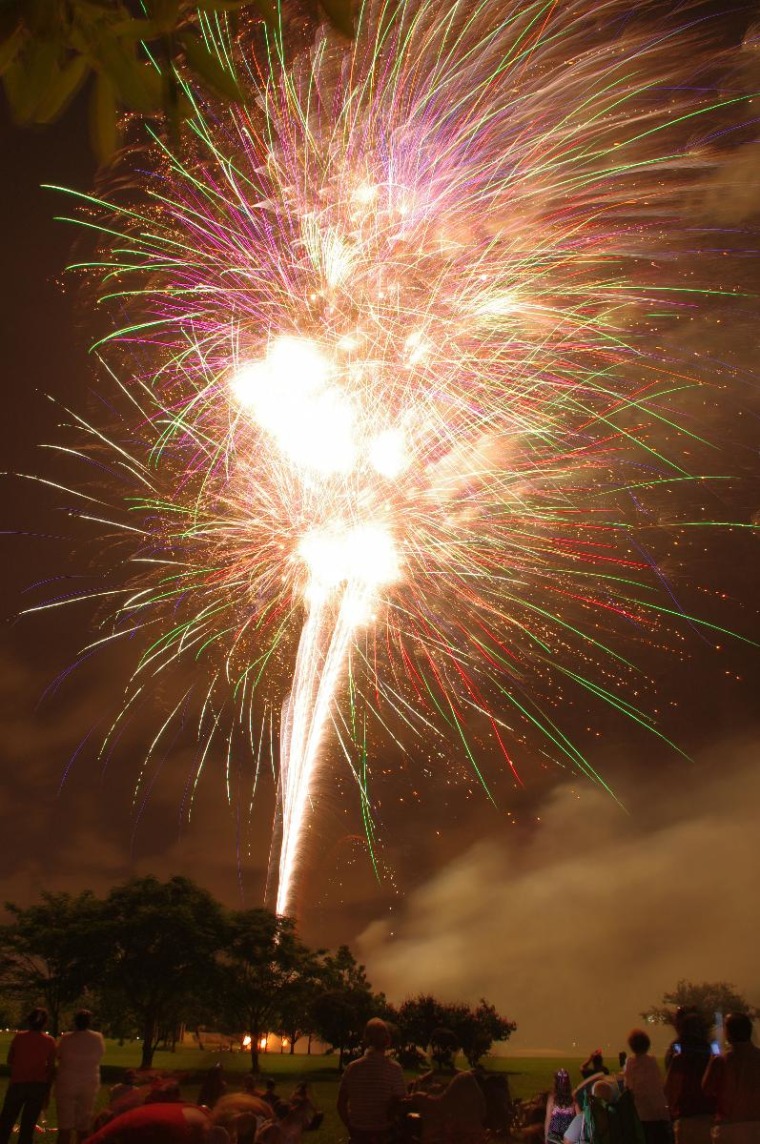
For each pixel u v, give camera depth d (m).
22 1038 11.77
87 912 45.69
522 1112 12.46
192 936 43.84
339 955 48.34
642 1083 11.07
